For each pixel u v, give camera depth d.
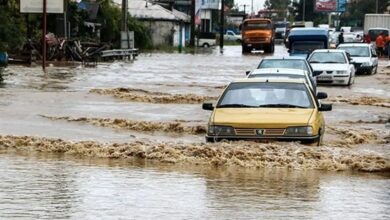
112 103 46.94
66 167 24.83
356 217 18.06
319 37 91.44
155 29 154.88
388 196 20.70
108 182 22.19
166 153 27.11
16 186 21.42
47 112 41.06
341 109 46.03
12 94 50.03
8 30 87.12
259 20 134.25
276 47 166.00
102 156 27.27
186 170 24.52
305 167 25.11
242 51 134.00
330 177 23.70
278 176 23.66
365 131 35.53
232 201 19.67
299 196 20.50
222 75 75.19
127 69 82.12
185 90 57.09
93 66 85.75
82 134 33.25
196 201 19.62
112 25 128.50
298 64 49.28
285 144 26.73
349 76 64.19
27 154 27.66
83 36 115.75
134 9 155.25
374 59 82.31
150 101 48.72
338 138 33.28
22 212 18.16
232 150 26.27
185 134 34.53
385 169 25.08
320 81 64.31
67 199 19.69
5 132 33.03
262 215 18.09
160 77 71.00
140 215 17.95
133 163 25.86
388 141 32.75
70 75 69.94
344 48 82.06
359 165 25.31
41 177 22.91
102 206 18.91
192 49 153.12
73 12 116.44
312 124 26.94
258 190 21.27
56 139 30.67
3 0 92.19
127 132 34.62
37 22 104.88
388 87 63.81
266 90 29.42
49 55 92.25
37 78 65.00
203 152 26.52
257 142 26.91
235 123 27.08
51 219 17.47
